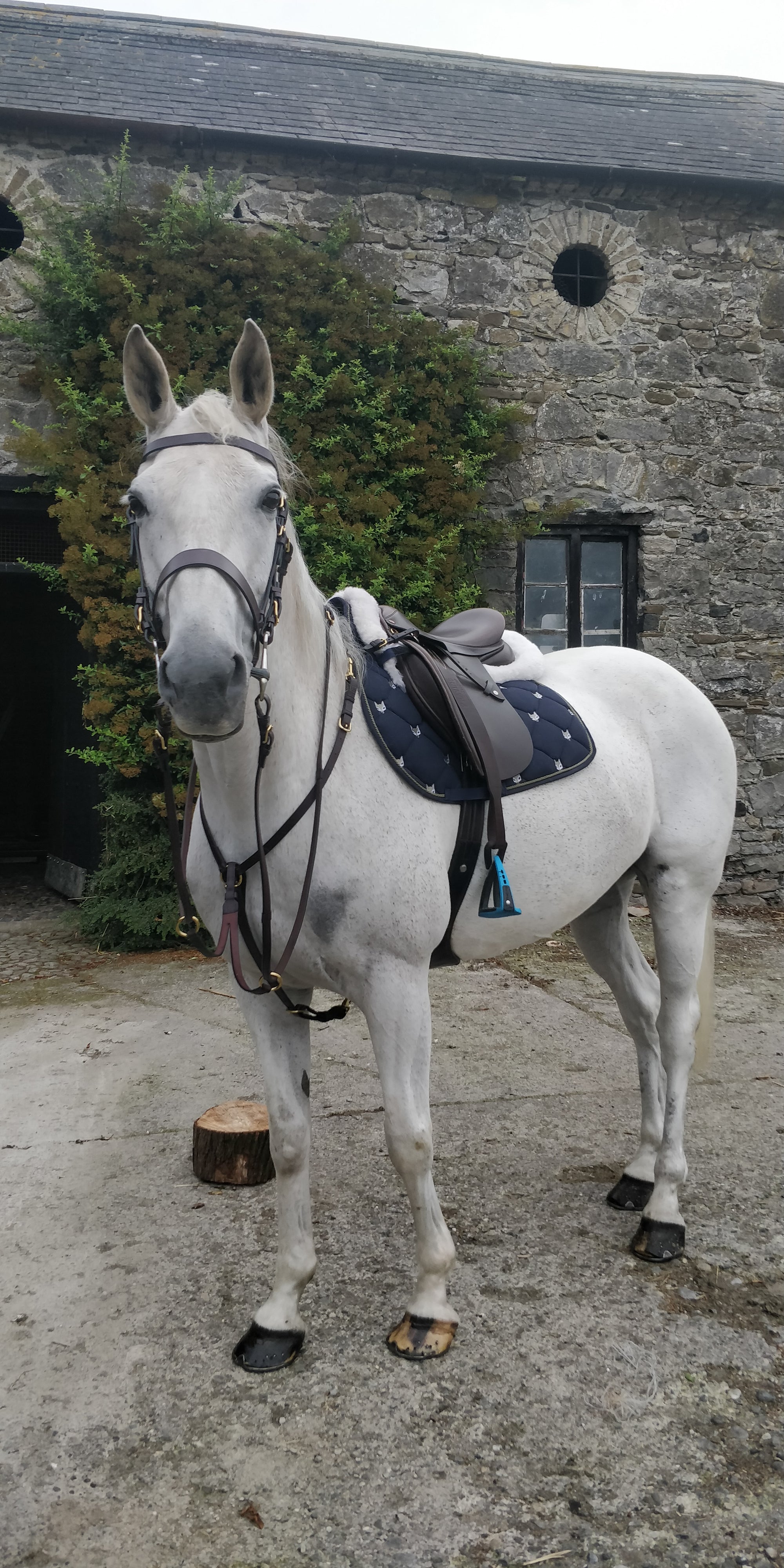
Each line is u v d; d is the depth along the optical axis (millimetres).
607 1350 1735
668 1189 2078
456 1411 1575
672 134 6863
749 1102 2943
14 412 5359
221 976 4484
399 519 5488
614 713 2248
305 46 7535
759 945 5227
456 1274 1979
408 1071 1632
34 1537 1323
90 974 4574
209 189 5320
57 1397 1615
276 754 1544
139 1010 3953
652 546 6195
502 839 1739
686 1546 1312
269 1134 2385
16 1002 4102
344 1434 1521
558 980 4383
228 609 1274
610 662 2371
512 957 4809
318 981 1703
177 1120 2809
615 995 2383
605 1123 2773
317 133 5754
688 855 2195
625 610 6293
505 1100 2941
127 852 5070
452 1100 2938
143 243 5168
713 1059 3352
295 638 1571
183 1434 1527
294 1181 1730
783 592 6391
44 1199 2318
